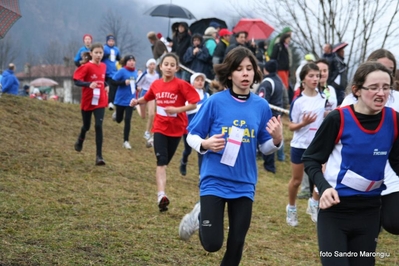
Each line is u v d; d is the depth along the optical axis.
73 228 6.21
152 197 8.38
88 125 10.08
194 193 9.30
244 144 4.64
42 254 5.16
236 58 4.64
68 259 5.12
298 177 7.56
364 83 3.86
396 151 3.99
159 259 5.50
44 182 8.27
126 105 12.38
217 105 4.70
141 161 11.27
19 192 7.50
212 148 4.47
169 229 6.66
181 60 15.82
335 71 13.39
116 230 6.33
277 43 14.50
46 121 12.77
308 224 7.81
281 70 14.48
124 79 12.38
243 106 4.71
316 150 4.03
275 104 11.84
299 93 7.85
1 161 9.03
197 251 5.94
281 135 4.60
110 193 8.23
